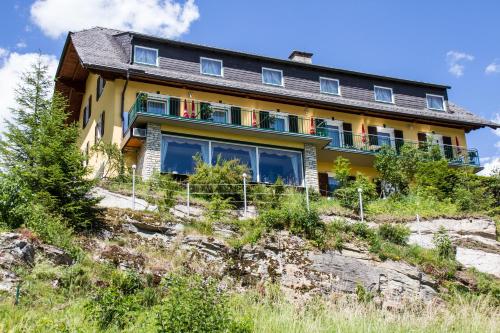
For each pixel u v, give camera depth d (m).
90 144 33.06
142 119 27.25
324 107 33.75
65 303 14.23
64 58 33.97
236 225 20.42
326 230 20.52
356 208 25.28
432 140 33.50
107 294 13.68
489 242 23.89
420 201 27.19
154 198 22.19
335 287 18.84
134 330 13.09
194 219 20.25
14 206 16.72
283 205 23.30
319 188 31.91
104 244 17.52
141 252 17.73
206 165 25.67
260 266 18.66
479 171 35.38
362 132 34.47
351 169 33.31
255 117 31.53
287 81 34.22
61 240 16.53
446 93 38.31
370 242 20.66
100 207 19.31
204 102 30.33
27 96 26.69
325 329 14.64
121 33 33.03
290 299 17.72
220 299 13.41
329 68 35.34
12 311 13.18
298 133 29.83
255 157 29.20
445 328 16.11
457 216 24.78
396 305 18.94
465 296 19.86
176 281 13.55
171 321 12.41
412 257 20.95
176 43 31.89
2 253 14.78
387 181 30.59
